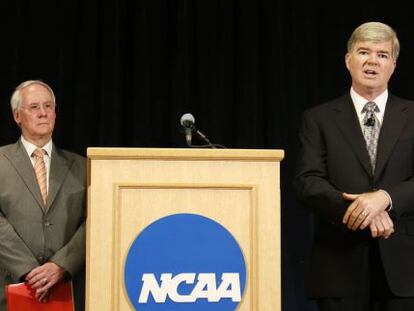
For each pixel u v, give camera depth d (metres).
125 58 5.04
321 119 3.11
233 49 5.06
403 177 2.95
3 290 3.31
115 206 2.42
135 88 4.96
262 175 2.49
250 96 4.97
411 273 2.84
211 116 4.93
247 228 2.46
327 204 2.84
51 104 3.56
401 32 5.02
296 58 5.02
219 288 2.42
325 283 2.87
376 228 2.74
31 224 3.33
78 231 3.28
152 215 2.43
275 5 5.05
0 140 4.80
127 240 2.42
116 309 2.37
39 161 3.51
